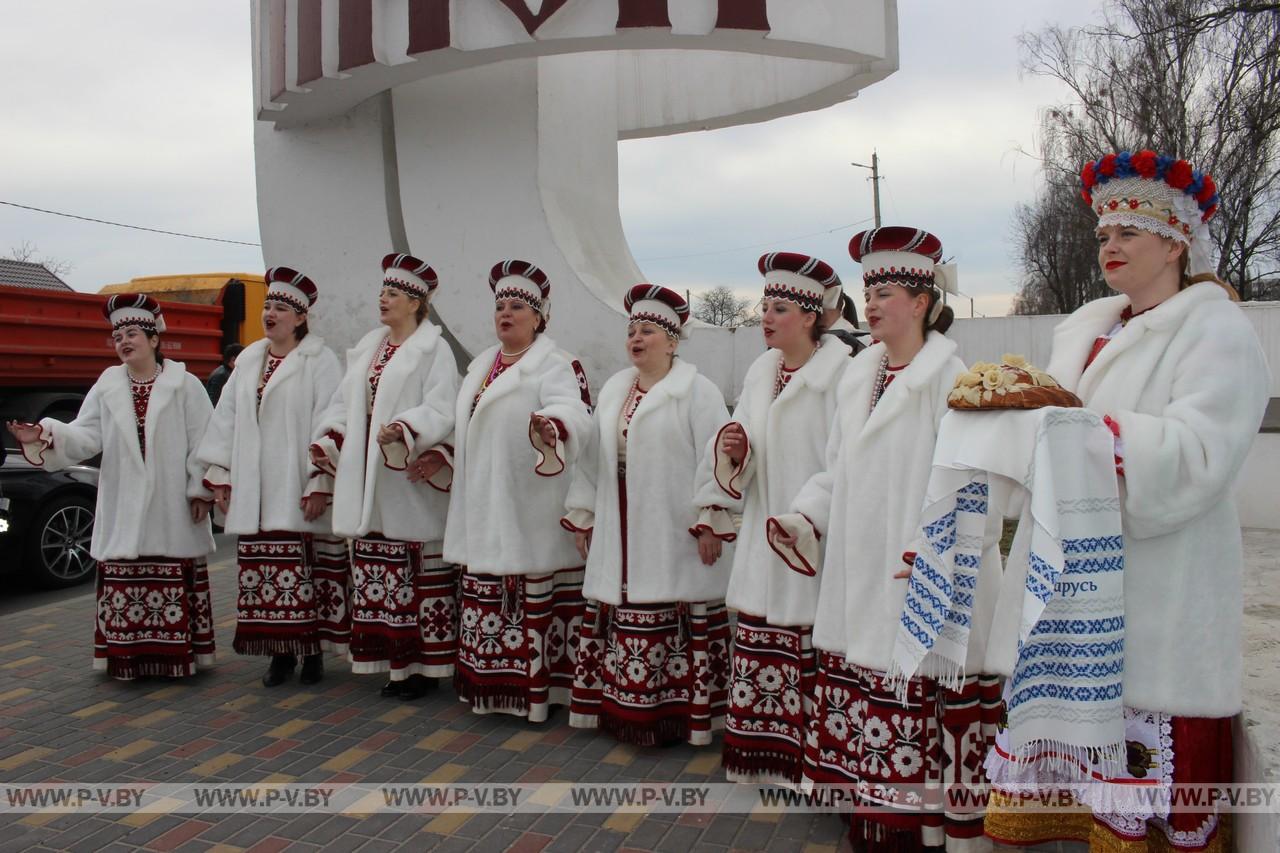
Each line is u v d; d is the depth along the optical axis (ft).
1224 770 7.05
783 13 14.98
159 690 14.34
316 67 16.29
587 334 17.54
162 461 14.26
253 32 18.89
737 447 10.18
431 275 13.98
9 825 10.10
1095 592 6.44
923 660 7.77
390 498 13.30
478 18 15.29
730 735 10.55
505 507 12.17
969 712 8.47
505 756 11.68
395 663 13.52
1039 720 6.59
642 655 11.48
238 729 12.71
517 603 12.47
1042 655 6.59
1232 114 40.06
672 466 11.48
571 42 15.11
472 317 17.98
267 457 14.10
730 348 18.69
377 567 13.64
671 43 15.25
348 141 18.54
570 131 19.08
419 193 18.08
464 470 12.66
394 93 18.13
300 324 14.69
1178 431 6.40
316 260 18.80
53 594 22.09
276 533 14.14
